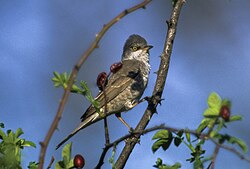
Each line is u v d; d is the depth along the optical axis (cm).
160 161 836
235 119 670
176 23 1125
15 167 764
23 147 842
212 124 680
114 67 881
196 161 715
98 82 880
